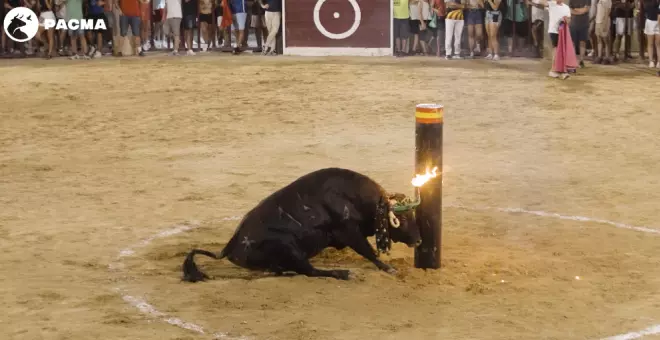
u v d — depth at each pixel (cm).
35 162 1548
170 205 1228
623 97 2105
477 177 1394
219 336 746
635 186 1330
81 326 773
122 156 1594
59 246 1032
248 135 1769
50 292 860
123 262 969
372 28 2881
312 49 2912
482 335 745
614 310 806
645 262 952
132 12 2891
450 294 848
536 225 1112
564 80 2330
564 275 905
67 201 1257
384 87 2262
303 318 785
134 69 2600
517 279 894
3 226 1122
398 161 1516
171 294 855
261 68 2583
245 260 888
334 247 935
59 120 1966
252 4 2991
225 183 1362
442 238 1046
